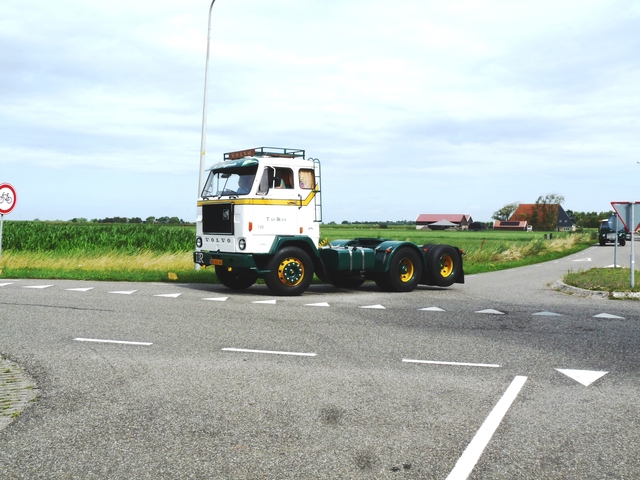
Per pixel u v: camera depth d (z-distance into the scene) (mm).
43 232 29984
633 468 3811
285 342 7750
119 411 4844
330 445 4152
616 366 6613
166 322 9141
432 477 3648
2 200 19500
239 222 12531
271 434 4355
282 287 12734
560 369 6430
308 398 5258
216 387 5582
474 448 4117
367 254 13805
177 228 38250
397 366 6496
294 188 13031
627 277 16688
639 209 14180
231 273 14141
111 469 3721
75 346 7309
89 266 19125
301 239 13008
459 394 5434
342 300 12336
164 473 3666
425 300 12523
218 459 3889
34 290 13086
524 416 4828
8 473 3648
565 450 4102
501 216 168125
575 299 12930
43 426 4469
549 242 42156
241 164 12805
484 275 20438
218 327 8781
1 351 6973
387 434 4379
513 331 8781
